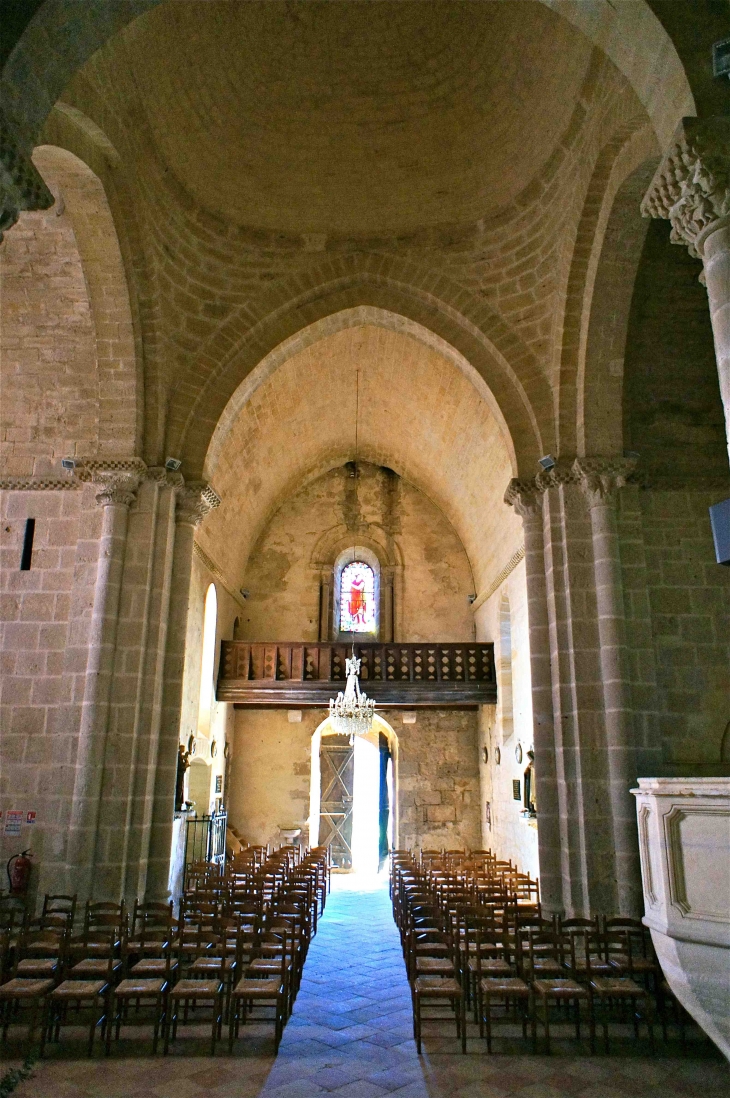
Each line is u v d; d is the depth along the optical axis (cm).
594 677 1138
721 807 596
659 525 1234
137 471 1202
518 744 1747
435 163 1345
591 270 1151
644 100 706
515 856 1772
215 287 1330
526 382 1281
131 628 1169
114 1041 835
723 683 1169
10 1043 829
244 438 1803
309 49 1255
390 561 2358
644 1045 845
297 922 1075
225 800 2123
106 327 1191
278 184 1355
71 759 1128
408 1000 1019
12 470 1267
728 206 614
